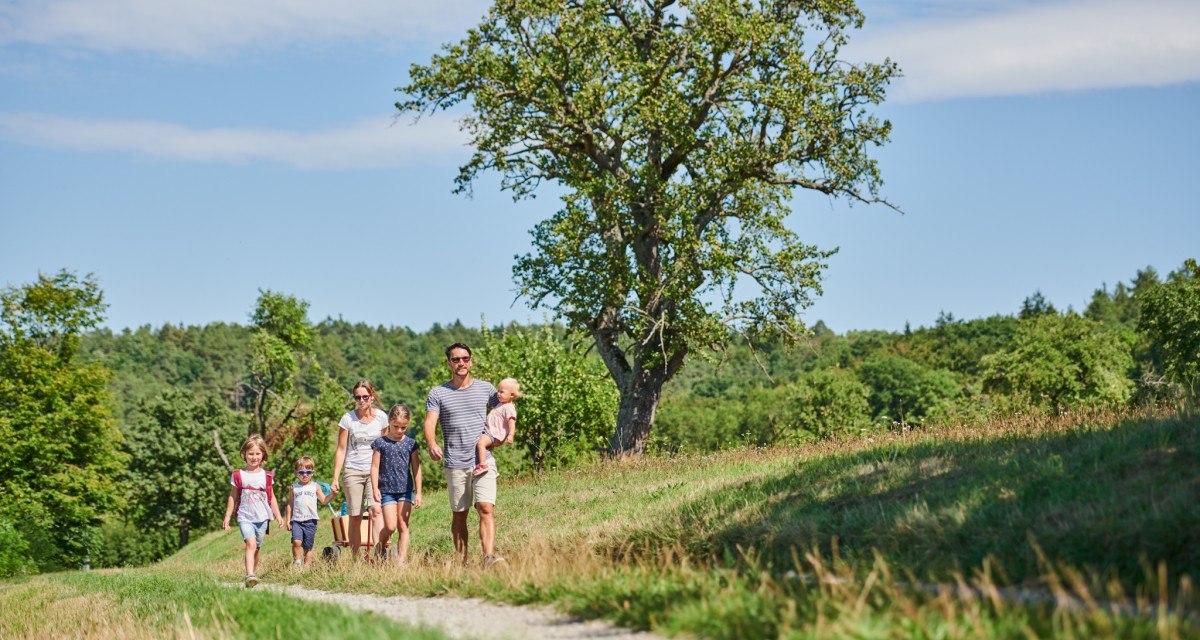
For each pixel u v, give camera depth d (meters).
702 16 29.47
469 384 11.06
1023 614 4.70
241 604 8.48
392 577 9.90
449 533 16.47
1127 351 79.12
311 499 14.86
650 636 5.70
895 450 12.79
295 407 46.03
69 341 46.69
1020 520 7.30
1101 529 6.48
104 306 47.50
